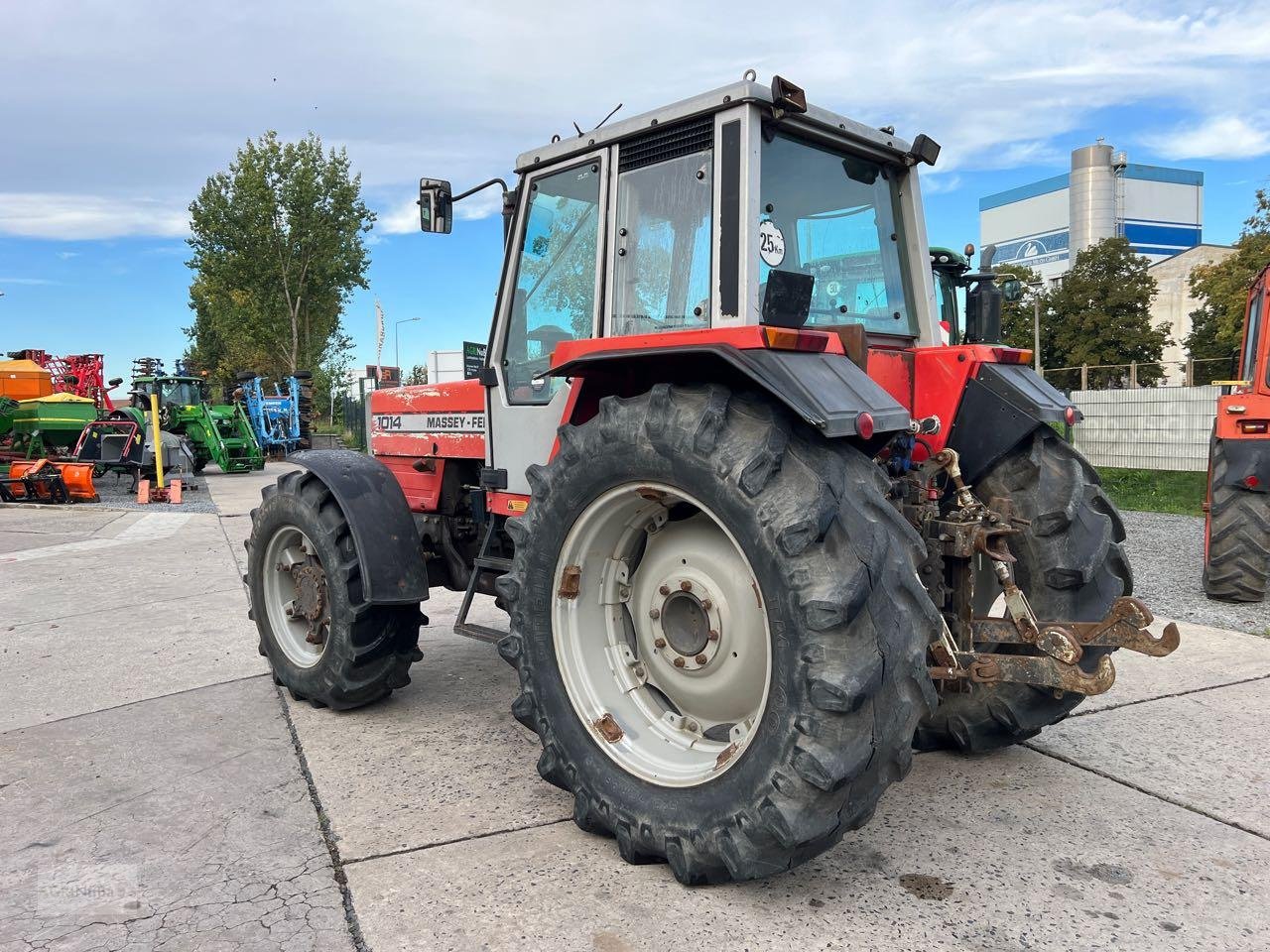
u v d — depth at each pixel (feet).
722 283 8.65
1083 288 98.17
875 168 10.82
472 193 12.55
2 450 49.39
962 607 9.16
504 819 9.43
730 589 8.28
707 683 8.58
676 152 9.36
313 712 13.00
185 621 18.85
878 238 10.81
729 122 8.66
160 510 40.88
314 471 12.60
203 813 9.64
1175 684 13.62
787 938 7.19
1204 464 44.01
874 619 6.90
